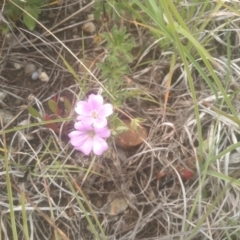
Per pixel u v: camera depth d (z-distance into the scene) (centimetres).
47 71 26
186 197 23
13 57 26
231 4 26
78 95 25
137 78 26
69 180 23
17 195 23
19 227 23
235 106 25
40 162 24
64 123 24
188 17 25
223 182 23
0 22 26
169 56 26
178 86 26
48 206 23
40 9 26
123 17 25
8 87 26
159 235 23
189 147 24
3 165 24
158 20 20
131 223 23
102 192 24
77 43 27
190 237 21
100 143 21
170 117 25
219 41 26
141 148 24
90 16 27
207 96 25
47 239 23
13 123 25
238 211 23
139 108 25
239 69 25
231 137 24
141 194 24
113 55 23
